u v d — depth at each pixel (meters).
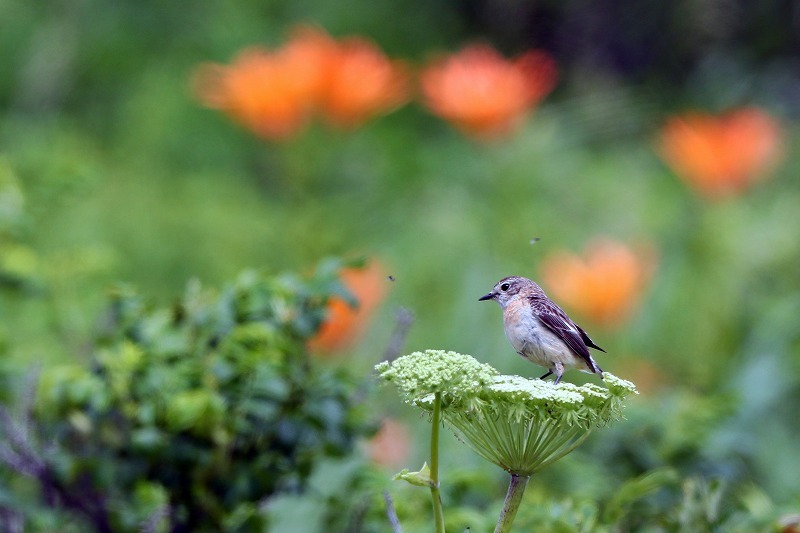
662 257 14.15
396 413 8.69
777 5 19.55
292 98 12.86
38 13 19.86
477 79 13.48
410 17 20.70
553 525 6.17
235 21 20.02
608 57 19.77
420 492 6.98
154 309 7.14
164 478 6.63
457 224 14.15
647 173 17.06
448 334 12.81
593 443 7.90
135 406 6.70
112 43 19.77
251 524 6.74
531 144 14.06
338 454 6.86
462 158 16.22
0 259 9.25
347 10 20.58
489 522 6.45
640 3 19.55
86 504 6.76
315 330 6.85
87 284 10.30
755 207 14.35
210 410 6.39
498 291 7.37
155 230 15.48
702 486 6.32
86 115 19.31
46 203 10.57
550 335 7.04
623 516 6.53
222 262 15.27
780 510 6.44
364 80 12.98
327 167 13.63
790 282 13.39
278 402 6.61
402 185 15.85
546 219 14.39
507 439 4.36
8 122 18.38
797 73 19.48
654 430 7.82
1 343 7.82
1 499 6.54
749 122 13.84
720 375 12.20
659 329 12.86
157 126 18.41
